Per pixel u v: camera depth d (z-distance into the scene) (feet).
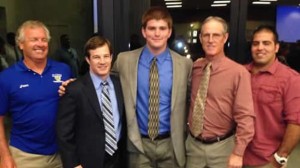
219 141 5.93
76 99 5.65
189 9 8.61
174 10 8.65
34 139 6.07
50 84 6.07
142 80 6.11
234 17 8.39
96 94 5.78
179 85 6.09
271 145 6.04
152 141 6.22
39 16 9.04
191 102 6.19
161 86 6.07
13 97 5.87
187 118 6.45
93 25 8.83
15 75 5.87
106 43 5.76
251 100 5.65
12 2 9.05
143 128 6.23
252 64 6.30
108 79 5.98
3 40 8.86
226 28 5.84
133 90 6.09
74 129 5.79
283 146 5.85
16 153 6.09
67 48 8.89
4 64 8.64
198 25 8.55
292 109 5.74
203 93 5.92
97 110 5.70
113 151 5.94
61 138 5.65
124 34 8.64
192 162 6.21
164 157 6.31
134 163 6.37
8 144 6.13
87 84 5.76
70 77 6.50
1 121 6.02
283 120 5.94
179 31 8.63
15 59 8.67
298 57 8.60
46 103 6.01
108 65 5.78
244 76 5.64
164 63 6.17
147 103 6.11
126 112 6.10
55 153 6.31
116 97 6.04
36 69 6.01
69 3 8.85
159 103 6.09
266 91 5.90
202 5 8.58
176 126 6.14
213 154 5.93
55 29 8.96
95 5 8.73
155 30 5.90
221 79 5.77
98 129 5.77
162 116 6.14
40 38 5.80
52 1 8.92
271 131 5.99
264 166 6.09
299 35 8.51
